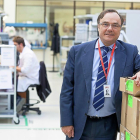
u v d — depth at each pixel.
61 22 14.74
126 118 1.98
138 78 1.82
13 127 4.44
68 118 2.20
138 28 6.55
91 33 7.29
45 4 14.58
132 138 1.86
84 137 2.23
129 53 2.17
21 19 14.54
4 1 14.12
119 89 2.05
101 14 2.13
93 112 2.16
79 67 2.18
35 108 5.33
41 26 13.03
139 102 1.78
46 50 13.73
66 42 13.59
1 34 5.68
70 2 14.69
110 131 2.22
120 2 14.77
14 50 4.36
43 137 4.00
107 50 2.17
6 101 4.97
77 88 2.19
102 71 2.14
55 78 10.53
